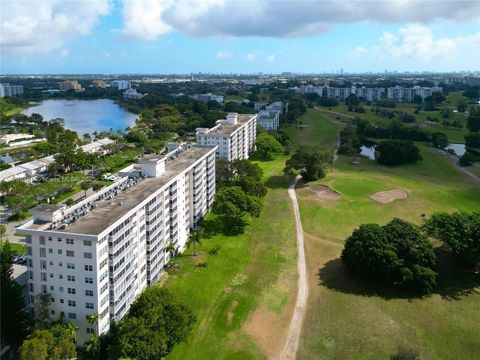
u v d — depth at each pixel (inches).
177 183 6968.5
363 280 6461.6
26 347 4124.0
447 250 6943.9
